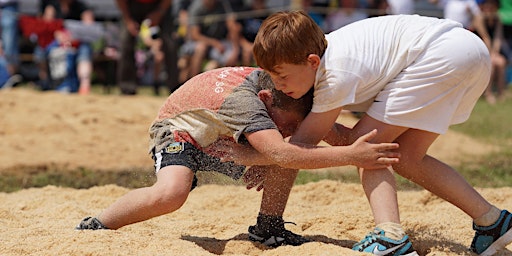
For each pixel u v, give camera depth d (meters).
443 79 6.18
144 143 14.02
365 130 6.32
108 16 23.86
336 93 6.07
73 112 15.83
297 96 6.29
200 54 20.50
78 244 6.25
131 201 6.56
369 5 21.33
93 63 22.72
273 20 6.23
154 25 18.52
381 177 6.27
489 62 6.43
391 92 6.23
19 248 6.26
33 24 20.27
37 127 14.73
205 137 6.60
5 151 13.00
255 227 7.09
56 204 8.73
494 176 11.35
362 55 6.14
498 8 23.19
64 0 20.30
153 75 22.64
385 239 6.08
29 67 22.92
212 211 8.79
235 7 20.50
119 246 6.24
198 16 20.44
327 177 10.75
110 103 16.83
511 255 6.78
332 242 7.12
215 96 6.58
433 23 6.35
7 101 16.41
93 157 12.84
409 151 6.63
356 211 8.39
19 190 10.19
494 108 21.34
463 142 14.99
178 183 6.43
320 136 6.25
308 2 21.55
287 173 6.81
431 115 6.29
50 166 12.10
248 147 6.52
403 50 6.22
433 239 7.11
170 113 6.85
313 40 6.11
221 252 6.78
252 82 6.66
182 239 6.93
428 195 9.09
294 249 6.38
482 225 6.67
